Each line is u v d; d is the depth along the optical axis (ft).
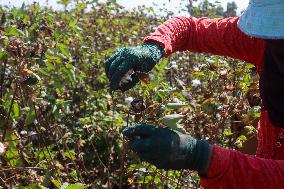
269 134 6.02
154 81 8.39
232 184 4.57
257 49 6.53
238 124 9.29
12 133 9.04
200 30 6.95
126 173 10.46
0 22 10.88
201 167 4.54
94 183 10.26
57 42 10.81
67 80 10.91
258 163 4.63
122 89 5.98
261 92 5.44
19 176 8.57
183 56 16.24
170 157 4.48
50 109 10.18
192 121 9.28
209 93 9.53
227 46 6.75
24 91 9.53
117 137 11.27
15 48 9.16
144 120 7.71
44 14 12.82
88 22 17.62
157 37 6.49
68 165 10.53
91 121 11.71
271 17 4.74
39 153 9.57
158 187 9.31
